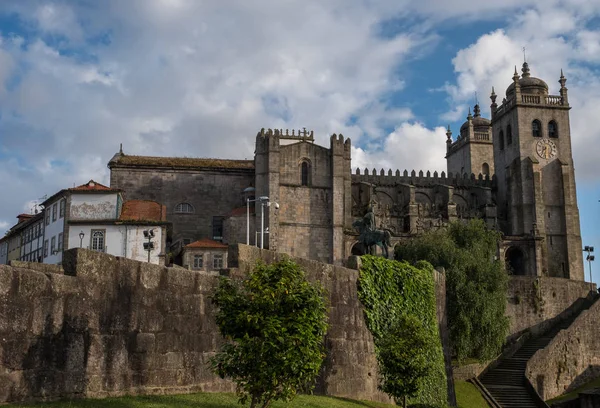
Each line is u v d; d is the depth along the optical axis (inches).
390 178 4928.6
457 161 6299.2
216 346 945.5
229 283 822.5
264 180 4121.6
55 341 714.2
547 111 4995.1
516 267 4630.9
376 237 2281.0
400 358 1366.9
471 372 2864.2
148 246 2824.8
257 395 799.1
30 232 3873.0
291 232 4109.3
